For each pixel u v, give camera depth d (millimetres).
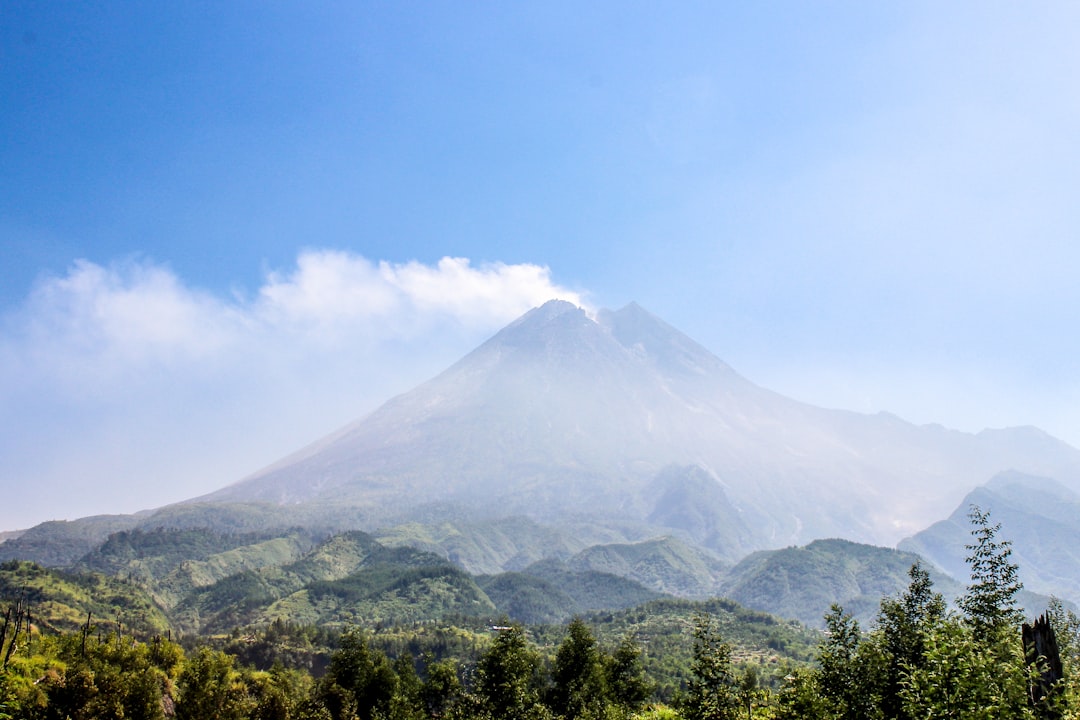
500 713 63719
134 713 71688
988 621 28219
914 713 24484
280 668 117000
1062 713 22531
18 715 61312
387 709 86375
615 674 77125
